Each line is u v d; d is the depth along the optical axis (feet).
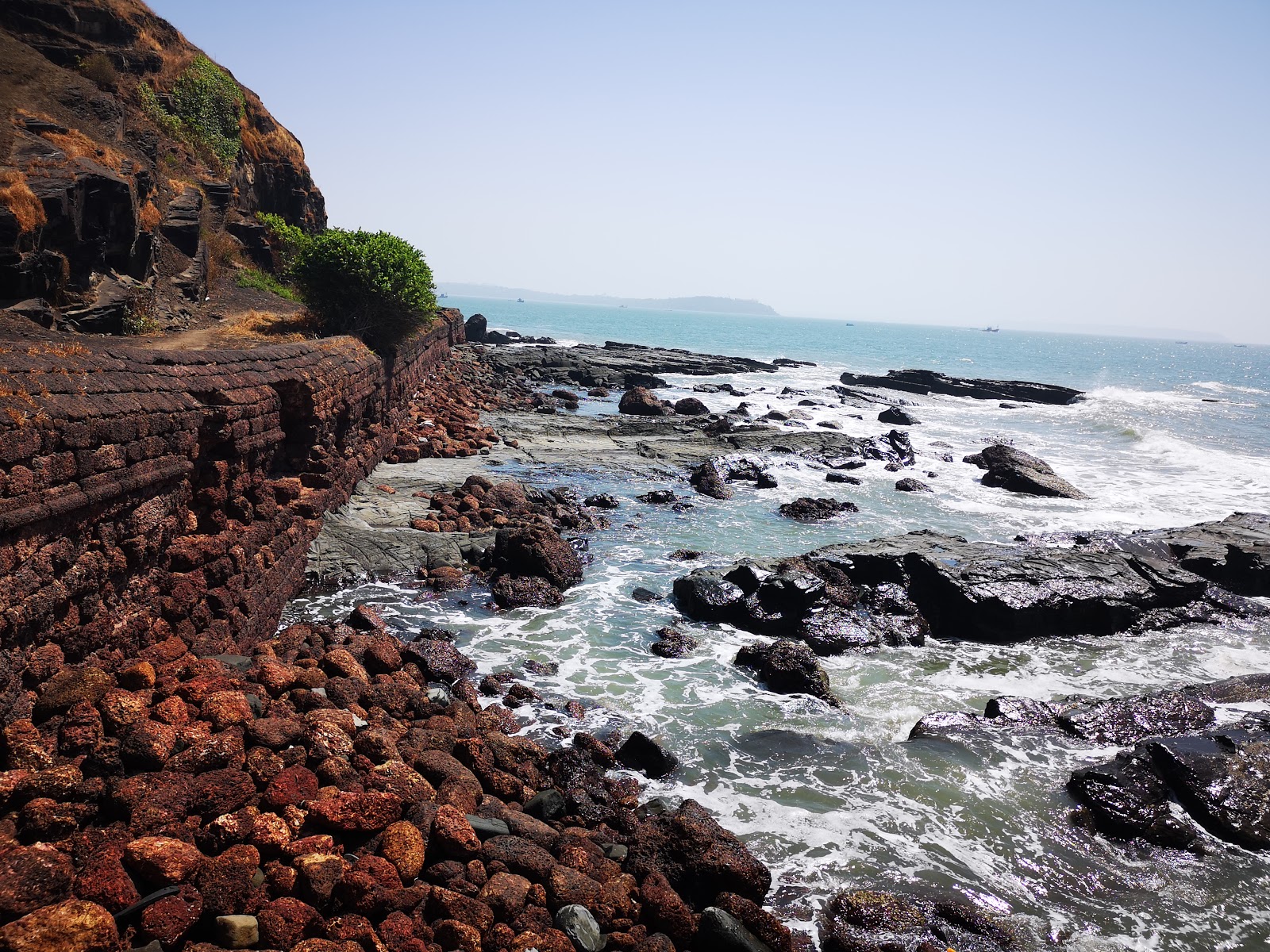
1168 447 124.47
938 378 209.46
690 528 71.05
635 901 23.54
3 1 98.84
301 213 146.10
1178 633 52.16
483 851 23.62
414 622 45.68
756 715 37.96
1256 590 59.11
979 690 42.96
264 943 18.66
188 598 32.24
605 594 53.11
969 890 26.21
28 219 61.98
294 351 52.01
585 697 38.45
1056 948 23.97
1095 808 30.83
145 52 115.14
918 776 32.86
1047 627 50.88
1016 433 141.18
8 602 21.72
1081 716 37.65
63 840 19.33
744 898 23.70
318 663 34.30
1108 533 66.39
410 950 19.45
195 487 35.17
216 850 20.49
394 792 25.16
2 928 16.06
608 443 106.01
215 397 36.47
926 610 52.47
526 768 30.27
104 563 26.71
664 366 211.82
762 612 49.01
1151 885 27.30
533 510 69.31
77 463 24.99
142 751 22.04
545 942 20.70
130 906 18.02
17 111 77.92
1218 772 31.99
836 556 56.03
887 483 95.50
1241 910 26.30
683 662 43.62
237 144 126.41
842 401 174.81
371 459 71.97
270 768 23.58
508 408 127.75
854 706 40.06
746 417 136.56
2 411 22.06
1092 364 423.23
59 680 23.52
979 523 78.38
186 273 91.81
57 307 66.18
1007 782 32.78
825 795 31.24
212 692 26.81
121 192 73.77
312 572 49.03
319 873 20.13
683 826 26.16
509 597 49.73
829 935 23.63
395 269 88.02
